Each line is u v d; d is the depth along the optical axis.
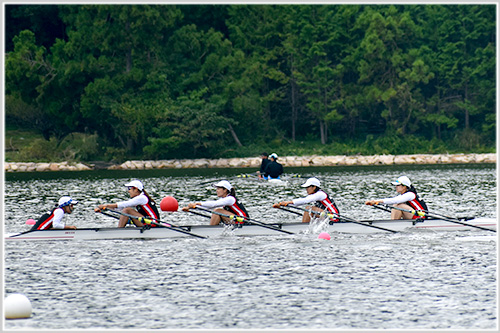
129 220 73.62
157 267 57.41
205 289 50.19
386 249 65.06
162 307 45.81
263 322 42.69
